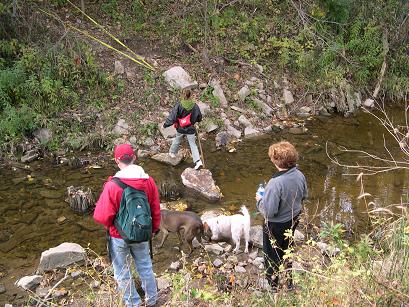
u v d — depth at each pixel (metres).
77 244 6.42
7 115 9.14
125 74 10.54
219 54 11.45
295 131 10.50
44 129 9.22
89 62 10.03
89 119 9.64
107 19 11.52
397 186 8.55
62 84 9.80
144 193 4.43
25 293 5.66
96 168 8.67
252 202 7.87
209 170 8.81
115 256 4.61
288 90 11.48
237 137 10.03
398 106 12.18
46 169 8.59
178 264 6.11
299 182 4.69
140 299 4.86
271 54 12.05
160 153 9.16
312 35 12.16
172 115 8.41
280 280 4.45
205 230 6.42
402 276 3.72
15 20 10.07
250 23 12.22
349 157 9.58
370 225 7.23
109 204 4.38
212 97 10.62
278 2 12.91
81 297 5.48
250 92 11.02
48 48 9.90
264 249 4.92
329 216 7.47
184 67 11.06
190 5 12.01
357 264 3.94
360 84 12.32
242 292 4.47
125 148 4.46
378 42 12.59
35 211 7.44
